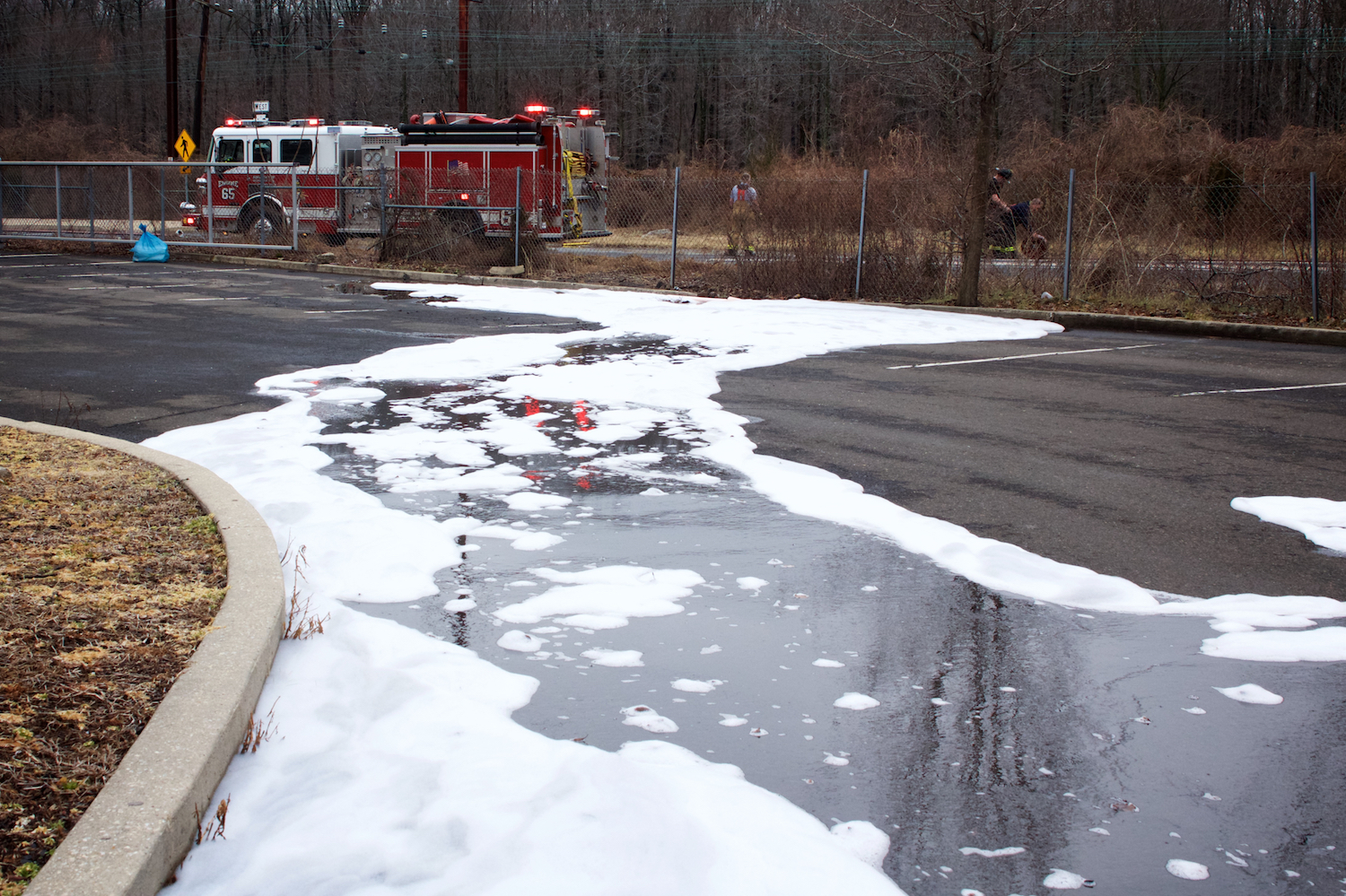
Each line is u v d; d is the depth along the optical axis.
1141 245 16.69
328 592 4.81
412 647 4.18
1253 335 13.95
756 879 2.72
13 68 74.25
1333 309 14.79
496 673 4.00
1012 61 16.06
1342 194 15.31
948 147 20.94
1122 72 45.59
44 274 19.72
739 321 14.57
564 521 5.96
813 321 14.66
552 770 3.21
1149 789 3.33
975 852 2.98
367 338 12.70
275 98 74.31
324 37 72.88
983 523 6.04
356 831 2.90
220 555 4.74
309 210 24.44
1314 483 6.86
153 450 6.55
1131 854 2.99
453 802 3.00
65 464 6.17
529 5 66.12
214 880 2.70
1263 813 3.21
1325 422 8.69
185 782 2.88
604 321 14.60
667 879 2.68
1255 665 4.22
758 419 8.67
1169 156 25.34
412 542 5.41
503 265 21.08
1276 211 16.16
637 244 23.47
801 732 3.66
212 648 3.72
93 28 76.38
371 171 23.67
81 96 74.69
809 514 6.13
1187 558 5.48
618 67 63.44
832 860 2.84
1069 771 3.42
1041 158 24.64
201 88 40.44
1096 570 5.30
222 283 18.66
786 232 17.84
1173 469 7.19
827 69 55.28
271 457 7.04
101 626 3.93
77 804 2.83
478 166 22.75
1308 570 5.31
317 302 16.25
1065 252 16.44
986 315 15.66
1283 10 49.75
